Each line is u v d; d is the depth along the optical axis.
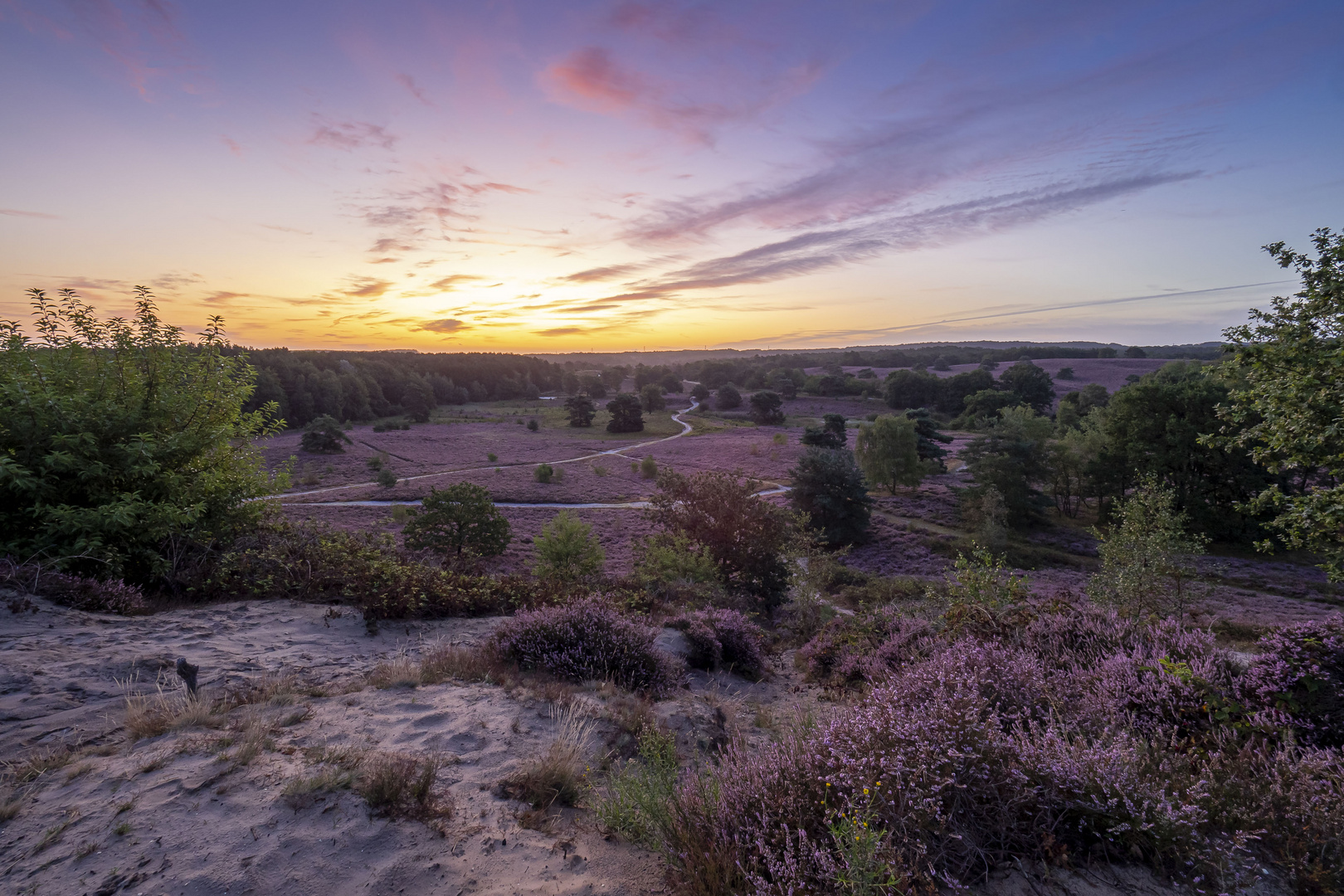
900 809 3.03
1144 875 2.85
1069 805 3.05
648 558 22.36
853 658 8.92
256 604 8.73
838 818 3.06
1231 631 21.22
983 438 53.00
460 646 7.56
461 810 3.61
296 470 80.38
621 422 125.75
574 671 6.98
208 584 8.85
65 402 8.91
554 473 77.69
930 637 8.38
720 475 25.91
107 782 3.46
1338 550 13.05
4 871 2.69
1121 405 46.66
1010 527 48.69
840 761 3.34
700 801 3.44
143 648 6.12
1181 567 15.74
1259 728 4.19
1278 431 13.23
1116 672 5.29
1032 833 3.06
